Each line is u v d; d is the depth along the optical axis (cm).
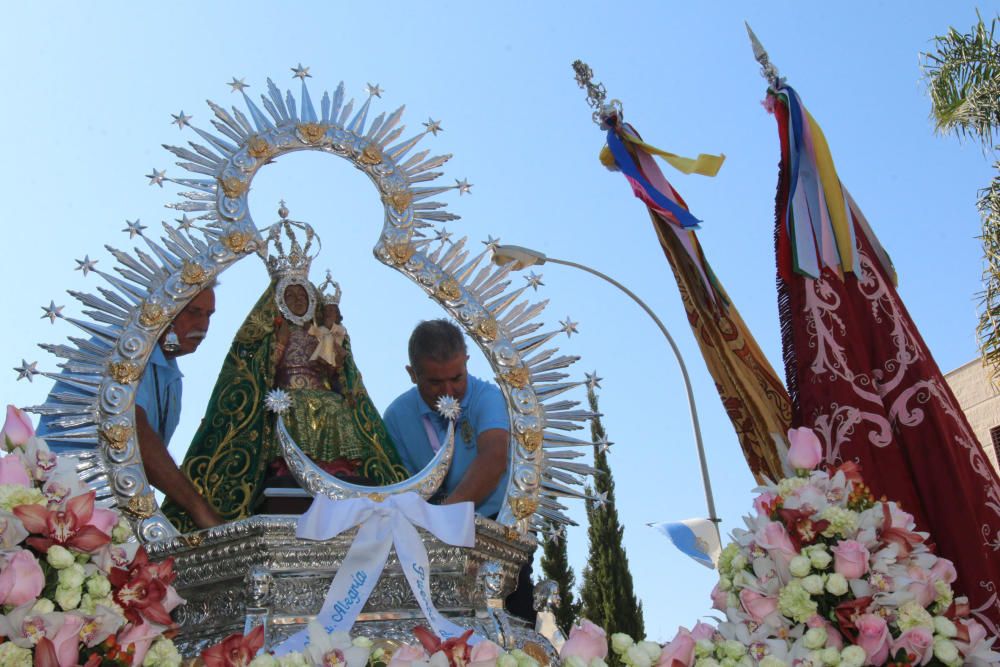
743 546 388
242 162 454
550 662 416
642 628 1450
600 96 568
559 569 1384
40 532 304
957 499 459
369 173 477
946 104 1304
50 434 400
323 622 368
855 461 469
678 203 566
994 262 1298
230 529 388
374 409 471
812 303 496
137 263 431
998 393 1531
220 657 315
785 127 526
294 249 464
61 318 413
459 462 475
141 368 417
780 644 357
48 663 284
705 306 547
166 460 418
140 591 319
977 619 442
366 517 390
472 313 474
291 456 418
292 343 457
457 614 409
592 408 553
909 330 497
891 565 373
